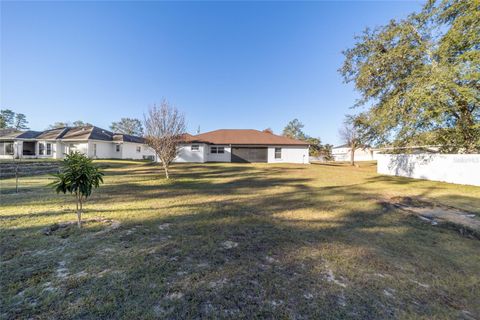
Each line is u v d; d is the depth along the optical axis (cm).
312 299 223
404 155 1418
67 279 243
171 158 1183
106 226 415
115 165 1738
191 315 195
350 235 412
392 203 683
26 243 331
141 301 211
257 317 195
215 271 269
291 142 2536
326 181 1180
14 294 215
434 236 419
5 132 2411
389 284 255
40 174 1184
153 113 1148
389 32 1298
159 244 343
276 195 781
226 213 534
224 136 2634
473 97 941
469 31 994
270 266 287
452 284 261
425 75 1089
